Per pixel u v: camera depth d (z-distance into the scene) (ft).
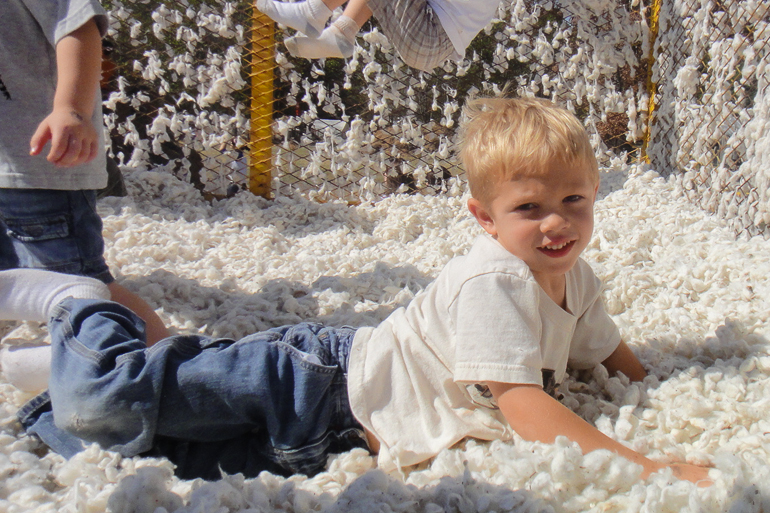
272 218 11.30
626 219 9.59
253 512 3.27
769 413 4.06
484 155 3.97
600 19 12.53
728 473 3.26
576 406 4.54
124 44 11.30
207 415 4.07
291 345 4.22
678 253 8.13
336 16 11.02
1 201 5.49
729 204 8.97
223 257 9.02
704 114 10.04
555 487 3.46
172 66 11.32
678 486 3.19
